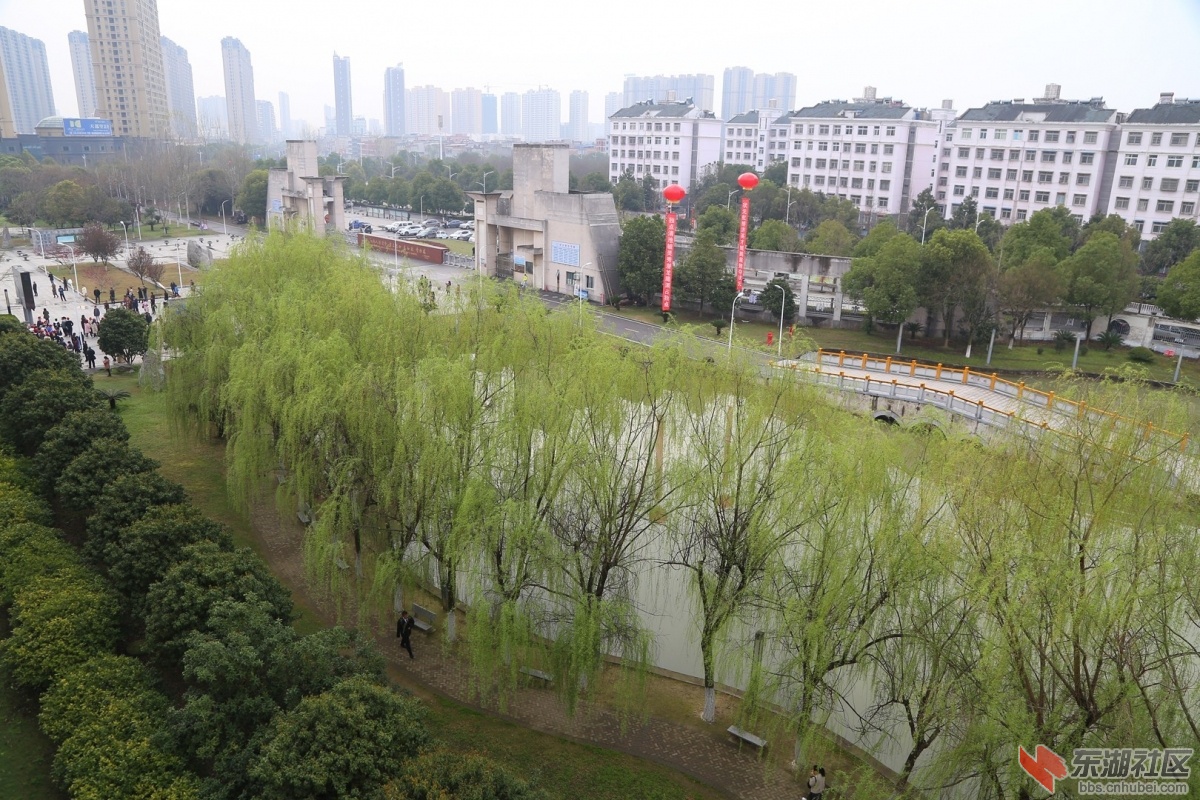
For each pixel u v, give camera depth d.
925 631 14.87
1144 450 14.73
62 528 21.59
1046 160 78.69
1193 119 69.75
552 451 18.61
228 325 27.30
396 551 20.23
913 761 15.30
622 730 17.81
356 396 20.39
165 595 15.90
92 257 72.19
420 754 12.66
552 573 18.02
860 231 93.81
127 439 24.17
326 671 14.30
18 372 27.36
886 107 95.62
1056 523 14.09
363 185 119.06
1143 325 48.62
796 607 16.17
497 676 18.56
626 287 57.88
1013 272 45.19
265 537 25.38
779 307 51.38
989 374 40.62
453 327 24.62
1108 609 12.76
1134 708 12.89
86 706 14.35
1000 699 12.98
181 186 100.25
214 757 13.00
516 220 63.97
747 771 16.86
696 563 19.30
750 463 18.50
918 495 16.25
